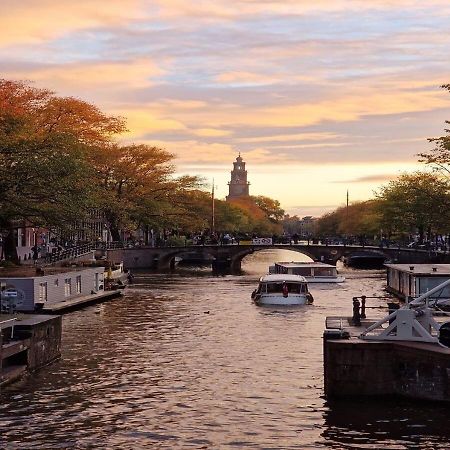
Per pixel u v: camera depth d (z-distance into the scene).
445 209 86.12
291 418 27.64
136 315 55.22
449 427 26.23
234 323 51.62
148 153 109.62
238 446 24.91
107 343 42.72
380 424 26.64
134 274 103.19
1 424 26.94
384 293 74.94
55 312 54.56
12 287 48.94
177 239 125.12
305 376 34.19
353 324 34.59
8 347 31.98
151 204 110.25
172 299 67.19
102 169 102.31
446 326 29.22
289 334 46.62
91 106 81.00
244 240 125.94
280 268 92.88
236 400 30.16
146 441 25.39
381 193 142.12
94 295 63.47
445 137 80.38
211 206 166.00
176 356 38.94
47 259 76.69
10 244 67.25
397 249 114.38
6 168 56.03
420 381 28.30
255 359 38.16
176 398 30.53
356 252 129.12
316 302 66.12
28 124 63.00
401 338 29.67
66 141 60.03
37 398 30.27
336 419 27.31
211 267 128.00
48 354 36.69
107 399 30.30
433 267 66.75
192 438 25.69
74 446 24.80
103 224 117.00
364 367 28.84
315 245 122.75
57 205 57.78
